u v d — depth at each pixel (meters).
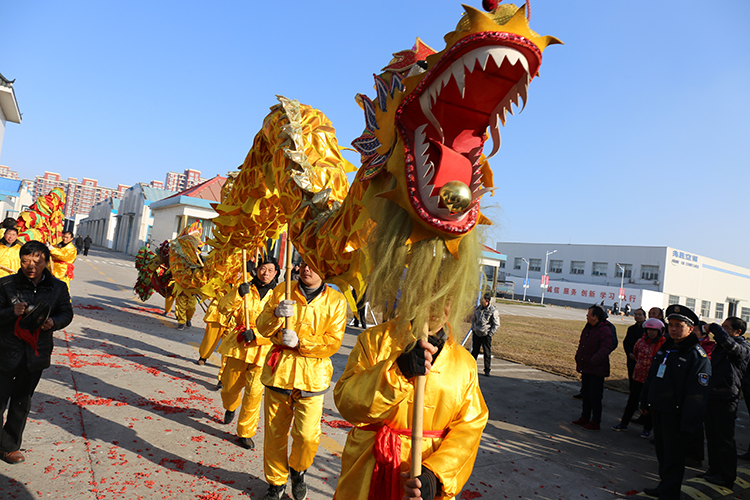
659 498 4.28
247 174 3.72
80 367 6.04
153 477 3.54
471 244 1.64
